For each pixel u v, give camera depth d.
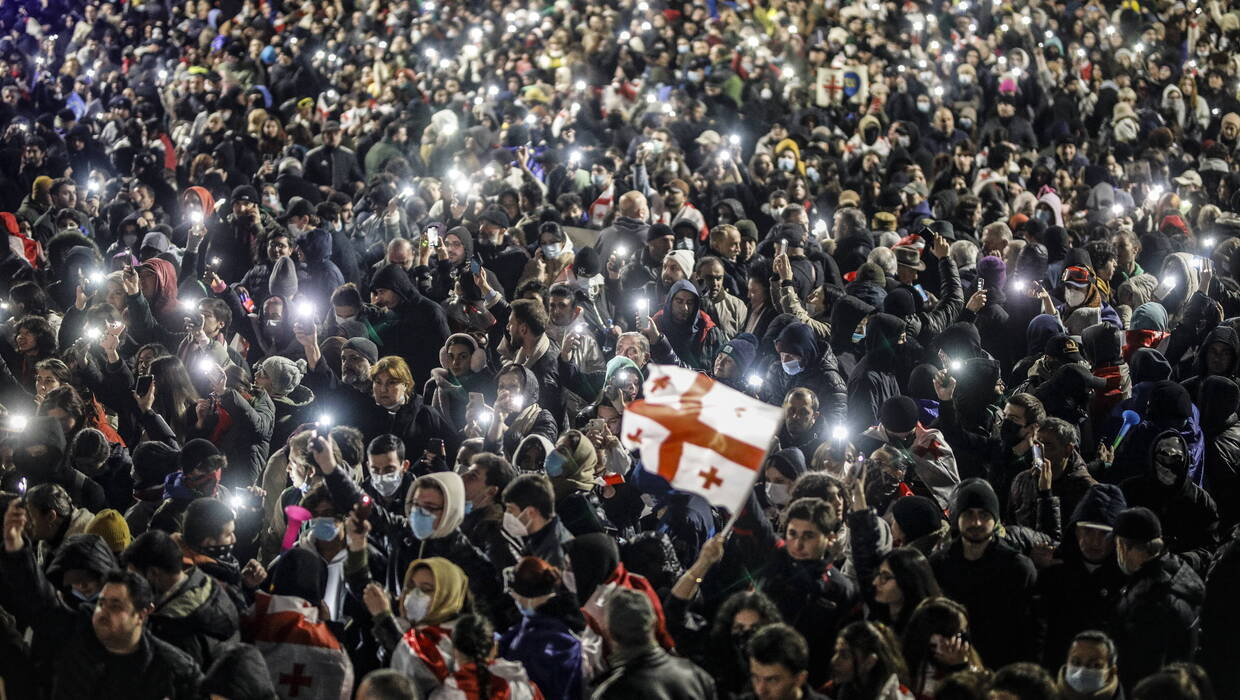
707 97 22.86
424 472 8.73
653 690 5.84
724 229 13.12
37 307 11.59
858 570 7.11
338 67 24.22
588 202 17.33
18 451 8.37
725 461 6.59
